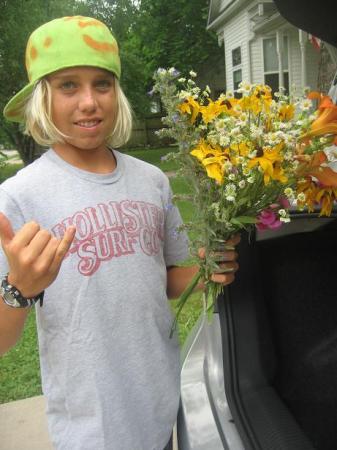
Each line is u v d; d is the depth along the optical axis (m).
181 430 1.41
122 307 1.26
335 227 1.68
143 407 1.29
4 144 15.21
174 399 1.37
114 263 1.26
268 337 1.51
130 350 1.27
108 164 1.38
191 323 2.96
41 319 1.26
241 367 1.43
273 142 1.08
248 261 1.51
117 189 1.33
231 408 1.33
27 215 1.22
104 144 1.39
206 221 1.21
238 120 1.13
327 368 1.58
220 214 1.17
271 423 1.27
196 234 1.32
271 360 1.50
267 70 13.12
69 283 1.22
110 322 1.25
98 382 1.22
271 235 1.64
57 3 12.41
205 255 1.26
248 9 12.36
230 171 1.11
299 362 1.58
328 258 1.68
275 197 1.17
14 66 10.87
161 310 1.35
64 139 1.30
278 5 1.49
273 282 1.61
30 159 13.49
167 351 1.37
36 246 0.97
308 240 1.68
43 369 1.29
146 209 1.36
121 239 1.29
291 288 1.63
